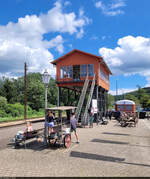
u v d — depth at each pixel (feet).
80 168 20.40
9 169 20.03
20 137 30.63
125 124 64.28
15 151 28.27
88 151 28.22
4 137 42.32
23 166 21.04
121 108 100.73
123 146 31.81
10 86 159.02
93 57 77.25
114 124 71.92
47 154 26.50
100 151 28.25
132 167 20.86
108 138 39.40
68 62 79.97
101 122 71.97
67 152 27.63
